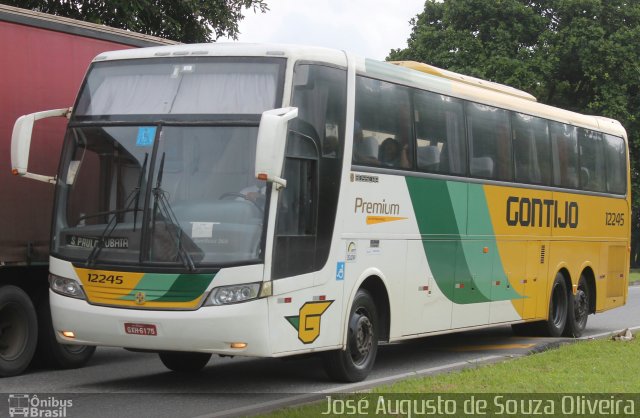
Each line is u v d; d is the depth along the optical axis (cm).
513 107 1614
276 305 1034
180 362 1292
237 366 1355
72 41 1298
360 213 1188
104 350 1552
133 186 1055
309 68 1101
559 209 1770
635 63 4550
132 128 1080
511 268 1598
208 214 1029
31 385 1163
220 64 1088
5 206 1195
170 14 2694
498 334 1878
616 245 2034
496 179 1542
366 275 1202
